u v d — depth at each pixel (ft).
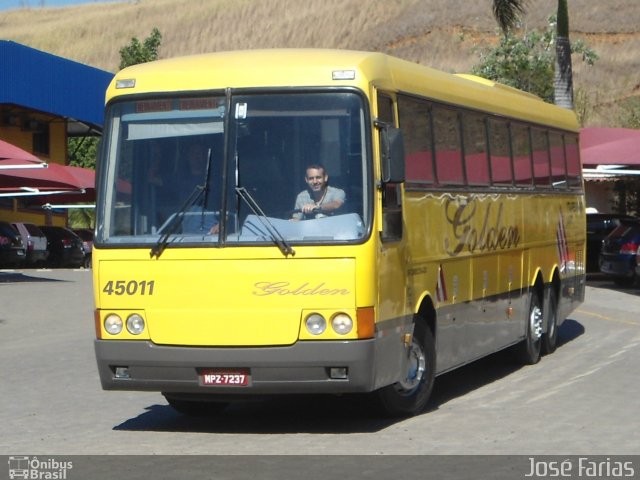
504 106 48.60
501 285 47.09
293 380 33.58
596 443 32.99
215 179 34.47
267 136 34.40
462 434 34.78
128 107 35.65
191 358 33.96
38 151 151.84
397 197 35.99
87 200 142.00
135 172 35.27
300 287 33.42
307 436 35.09
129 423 37.93
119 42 313.12
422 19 263.08
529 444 32.96
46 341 61.77
